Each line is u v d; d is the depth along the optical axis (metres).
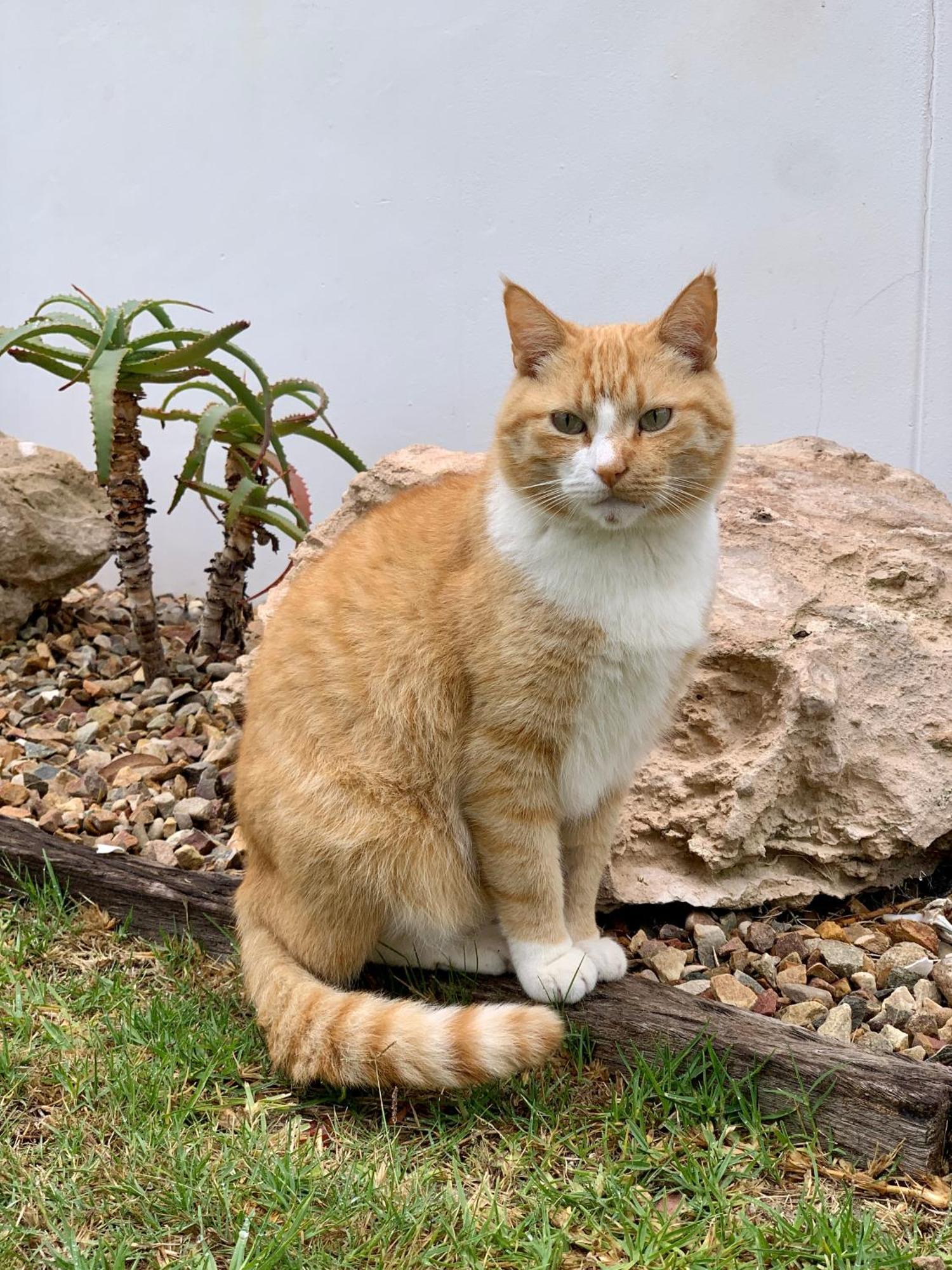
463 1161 0.98
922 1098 0.97
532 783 1.03
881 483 1.39
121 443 1.43
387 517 1.11
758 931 1.16
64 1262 0.90
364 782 1.04
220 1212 0.93
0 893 1.18
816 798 1.20
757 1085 1.00
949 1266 0.91
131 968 1.12
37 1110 0.99
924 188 1.52
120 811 1.29
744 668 1.20
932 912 1.19
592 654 1.01
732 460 1.05
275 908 1.07
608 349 1.01
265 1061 1.04
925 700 1.21
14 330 1.36
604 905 1.17
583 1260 0.92
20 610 1.60
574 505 1.00
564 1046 1.04
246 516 1.50
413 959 1.10
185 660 1.56
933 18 1.48
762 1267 0.91
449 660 1.04
